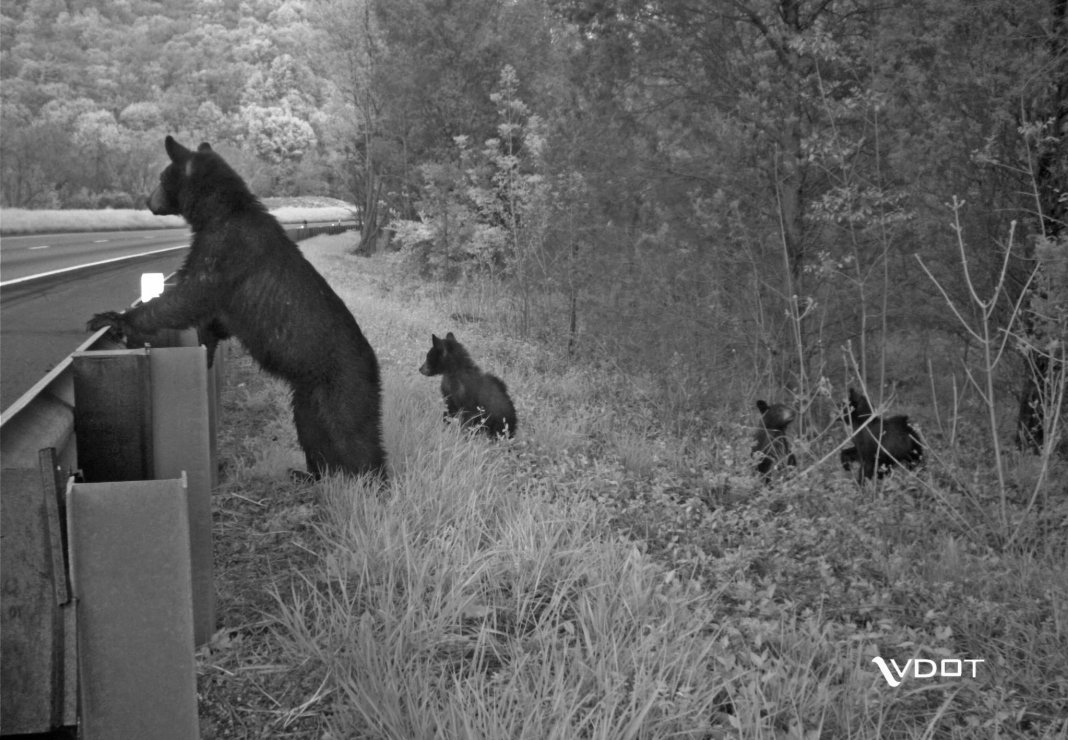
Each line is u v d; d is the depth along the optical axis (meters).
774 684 3.92
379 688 3.40
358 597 4.38
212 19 192.00
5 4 176.50
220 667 3.78
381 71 27.45
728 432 10.12
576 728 3.27
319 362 5.94
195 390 3.90
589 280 14.84
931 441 10.70
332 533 5.24
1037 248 7.89
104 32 169.12
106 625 2.24
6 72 141.12
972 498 7.40
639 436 9.59
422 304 19.17
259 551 5.07
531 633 4.26
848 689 4.04
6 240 35.50
